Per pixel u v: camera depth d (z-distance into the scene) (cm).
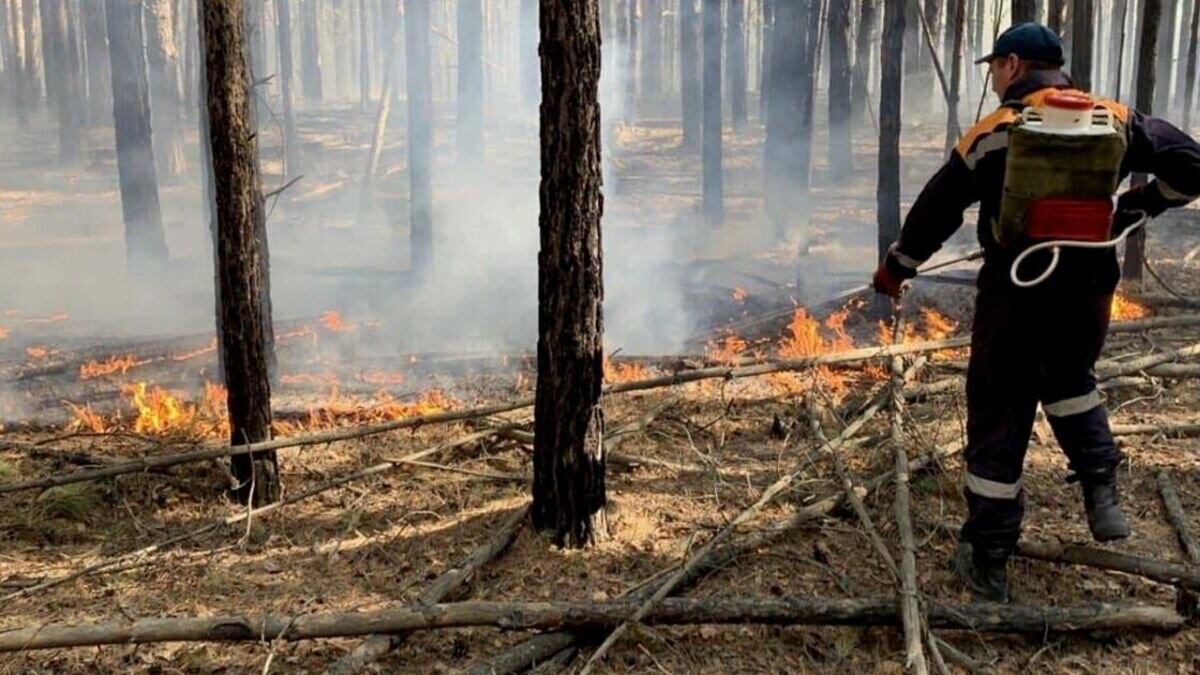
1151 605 390
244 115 492
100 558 467
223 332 512
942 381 642
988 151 368
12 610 414
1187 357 638
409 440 607
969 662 358
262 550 468
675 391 676
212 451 512
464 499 514
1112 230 388
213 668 373
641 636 381
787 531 459
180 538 471
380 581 433
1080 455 390
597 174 435
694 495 507
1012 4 814
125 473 517
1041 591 407
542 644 371
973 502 389
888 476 490
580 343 443
